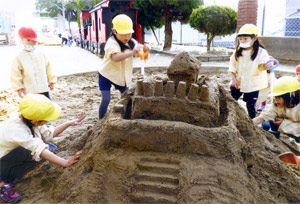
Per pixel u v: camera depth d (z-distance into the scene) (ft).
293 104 11.46
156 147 7.97
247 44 13.48
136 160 7.79
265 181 8.27
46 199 8.27
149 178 7.60
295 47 34.06
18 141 8.29
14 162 9.09
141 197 7.37
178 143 7.88
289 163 9.18
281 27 41.09
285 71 27.84
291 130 11.68
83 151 9.01
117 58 11.78
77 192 7.69
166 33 52.37
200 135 7.80
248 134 10.02
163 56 44.14
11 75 13.41
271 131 12.46
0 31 62.75
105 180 7.68
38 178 9.31
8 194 8.23
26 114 8.25
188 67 8.98
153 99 8.59
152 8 51.37
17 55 13.43
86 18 62.28
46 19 111.96
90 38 54.13
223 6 42.16
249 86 13.97
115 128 8.09
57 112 8.64
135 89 9.83
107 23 40.75
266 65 13.24
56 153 10.34
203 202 7.02
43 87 13.89
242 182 7.45
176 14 51.78
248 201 7.21
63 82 26.13
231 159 7.71
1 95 20.02
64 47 67.82
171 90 8.58
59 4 108.06
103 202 7.42
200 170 7.45
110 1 40.22
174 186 7.39
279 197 8.04
